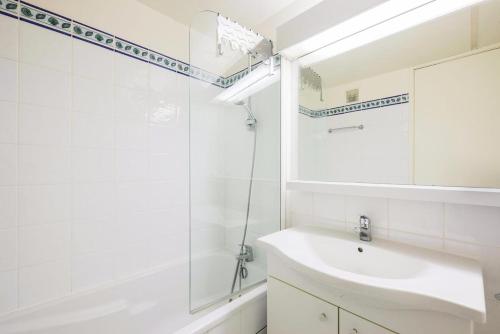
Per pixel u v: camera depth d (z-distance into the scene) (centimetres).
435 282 61
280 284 90
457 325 54
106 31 127
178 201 157
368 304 66
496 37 80
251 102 148
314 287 79
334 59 121
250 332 98
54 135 112
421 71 95
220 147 164
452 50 88
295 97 136
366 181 108
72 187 117
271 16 147
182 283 153
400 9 94
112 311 125
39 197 108
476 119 82
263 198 141
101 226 126
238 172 155
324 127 124
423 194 84
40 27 108
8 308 101
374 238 99
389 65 103
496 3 81
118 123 132
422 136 94
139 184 140
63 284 114
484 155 80
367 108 109
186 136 162
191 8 144
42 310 106
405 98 98
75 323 114
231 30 136
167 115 152
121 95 133
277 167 135
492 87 80
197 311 114
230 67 153
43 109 109
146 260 143
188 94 162
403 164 98
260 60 142
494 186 78
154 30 146
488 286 76
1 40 99
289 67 137
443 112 89
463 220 80
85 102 121
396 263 82
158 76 148
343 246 97
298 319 84
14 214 102
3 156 100
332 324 75
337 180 118
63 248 114
